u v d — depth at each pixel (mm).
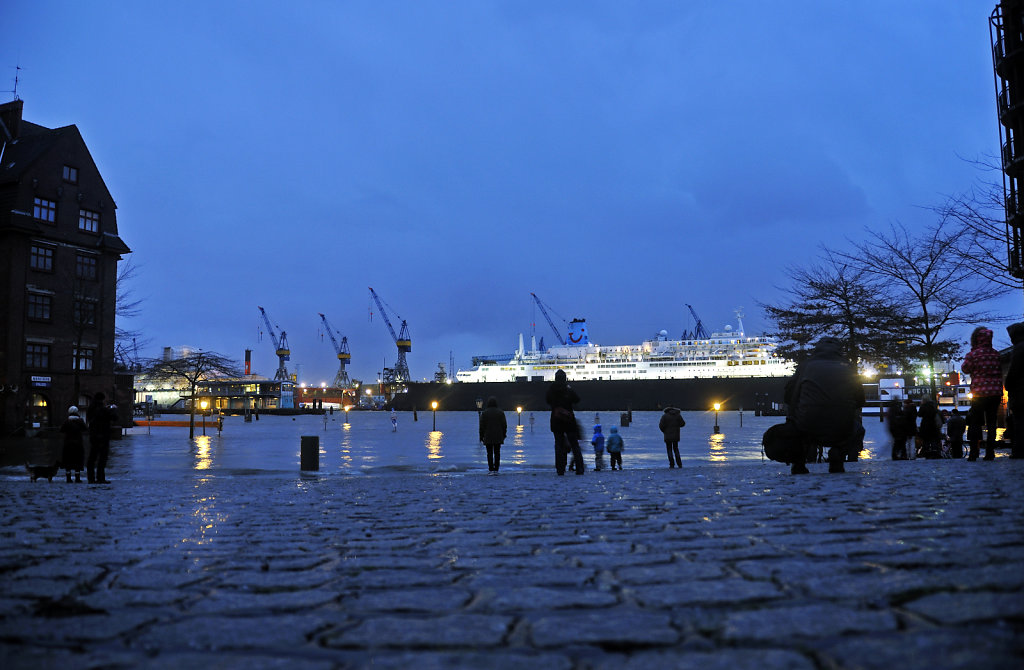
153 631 2600
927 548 3734
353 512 7531
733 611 2650
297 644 2414
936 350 30531
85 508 8633
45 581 3623
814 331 34031
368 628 2600
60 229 49781
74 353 50281
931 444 18031
